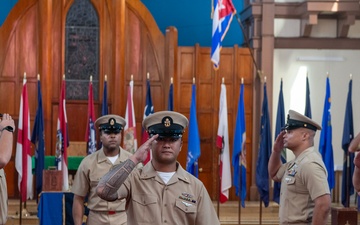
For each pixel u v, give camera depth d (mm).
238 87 16859
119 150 8898
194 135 14484
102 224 8672
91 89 14930
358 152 6484
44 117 16047
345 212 8633
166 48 16609
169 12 18531
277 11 16906
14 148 16109
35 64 16359
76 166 14438
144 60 16688
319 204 7121
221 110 14398
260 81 16766
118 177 5336
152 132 5566
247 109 16844
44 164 14281
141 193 5539
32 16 16359
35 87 16312
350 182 14680
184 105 16766
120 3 16266
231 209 15867
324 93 17062
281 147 7895
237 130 14422
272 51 16812
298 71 17031
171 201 5543
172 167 5625
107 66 16578
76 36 16547
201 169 16734
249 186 16688
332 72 17078
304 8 16516
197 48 16766
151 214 5504
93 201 8742
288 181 7422
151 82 16688
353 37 17141
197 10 18562
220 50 15188
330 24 17188
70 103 16406
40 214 11188
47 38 16062
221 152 14297
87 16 16578
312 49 17078
